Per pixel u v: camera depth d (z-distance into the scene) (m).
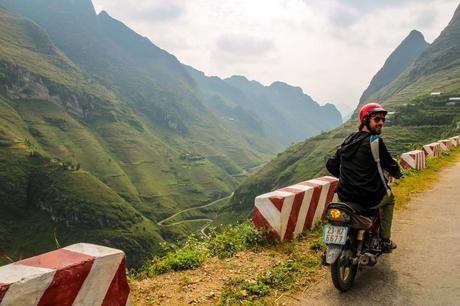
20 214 153.62
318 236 7.28
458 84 189.12
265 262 6.15
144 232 161.38
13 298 2.97
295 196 7.14
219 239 7.14
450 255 6.08
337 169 5.60
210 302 4.91
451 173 15.74
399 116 144.75
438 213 8.86
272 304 4.77
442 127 126.56
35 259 3.57
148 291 5.32
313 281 5.41
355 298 4.84
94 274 3.63
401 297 4.79
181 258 6.19
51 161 176.38
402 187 12.48
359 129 5.32
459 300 4.62
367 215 5.08
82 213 154.88
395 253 6.33
